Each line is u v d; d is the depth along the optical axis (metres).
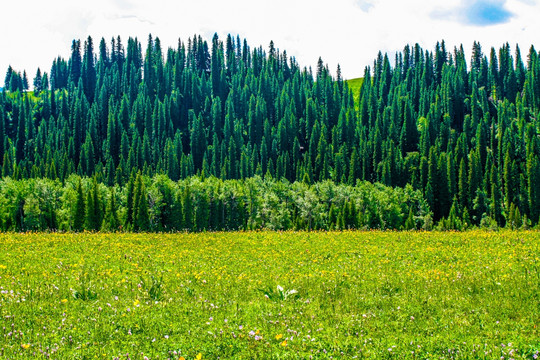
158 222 82.12
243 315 11.04
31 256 20.41
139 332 9.43
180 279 15.79
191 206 82.06
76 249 23.81
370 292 14.20
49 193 88.94
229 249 25.78
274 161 189.75
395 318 11.30
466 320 10.94
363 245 27.19
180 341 8.91
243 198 96.38
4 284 13.47
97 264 18.95
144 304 11.72
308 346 8.84
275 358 8.20
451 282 15.41
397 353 8.59
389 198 107.56
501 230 36.97
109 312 10.69
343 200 107.25
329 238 31.48
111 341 8.59
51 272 16.28
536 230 35.72
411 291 14.28
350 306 12.45
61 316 10.10
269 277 16.80
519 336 9.63
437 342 9.29
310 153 182.00
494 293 13.59
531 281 14.65
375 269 18.66
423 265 19.58
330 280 16.03
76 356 7.80
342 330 10.02
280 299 13.16
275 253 23.94
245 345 8.77
